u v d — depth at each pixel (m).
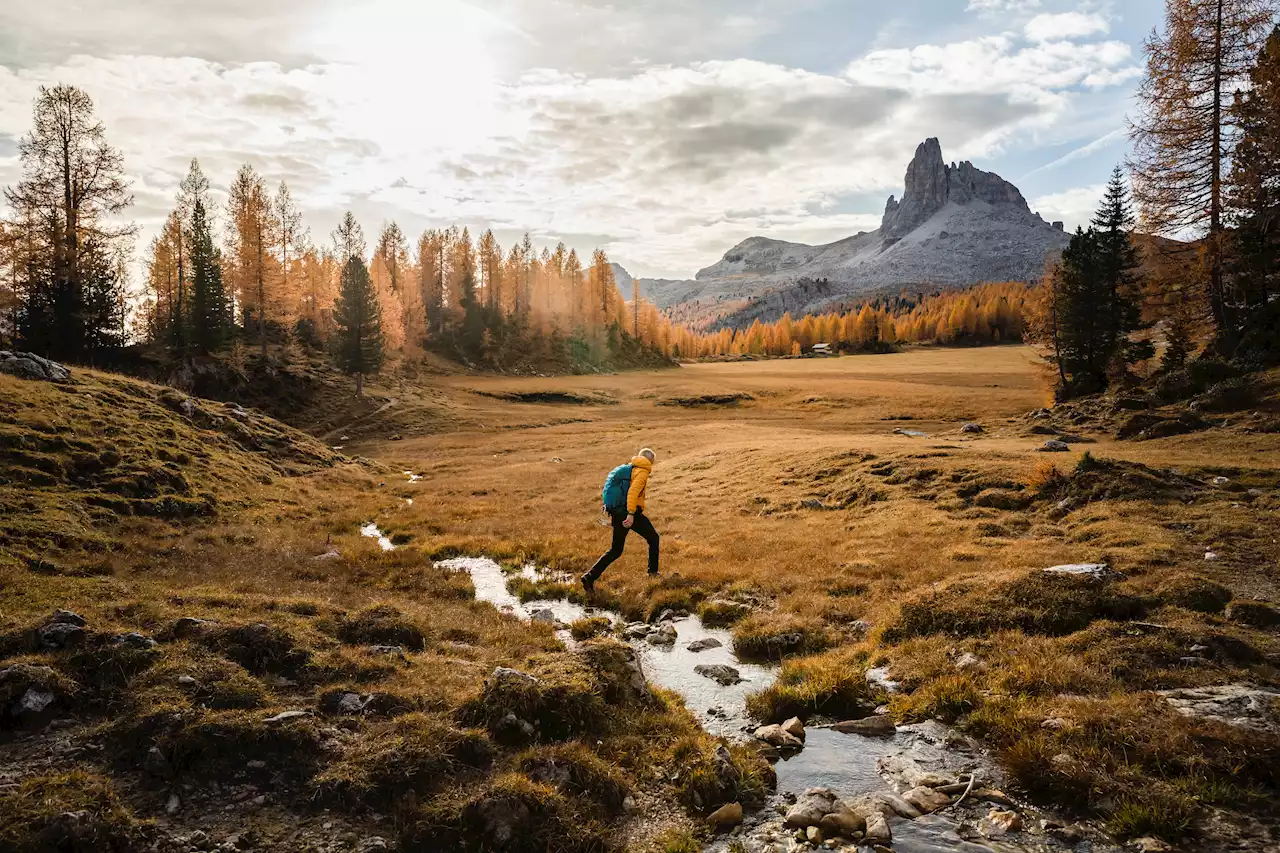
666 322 196.75
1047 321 56.84
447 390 90.44
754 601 12.65
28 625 7.59
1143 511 15.78
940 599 10.63
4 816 4.82
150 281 91.88
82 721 6.34
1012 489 19.66
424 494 29.53
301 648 7.99
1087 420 39.94
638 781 6.33
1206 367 35.31
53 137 56.12
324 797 5.55
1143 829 5.30
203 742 5.95
